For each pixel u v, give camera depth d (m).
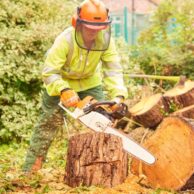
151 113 10.55
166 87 14.45
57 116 7.78
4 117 11.38
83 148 6.75
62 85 6.90
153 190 6.89
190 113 9.98
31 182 6.98
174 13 15.99
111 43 7.25
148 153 6.55
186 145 7.01
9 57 11.58
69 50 7.04
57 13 13.33
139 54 15.66
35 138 7.87
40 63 11.86
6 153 10.37
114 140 6.70
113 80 7.19
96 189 6.57
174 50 15.26
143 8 27.84
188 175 6.92
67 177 6.96
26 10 12.78
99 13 6.66
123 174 6.88
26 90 11.91
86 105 6.66
